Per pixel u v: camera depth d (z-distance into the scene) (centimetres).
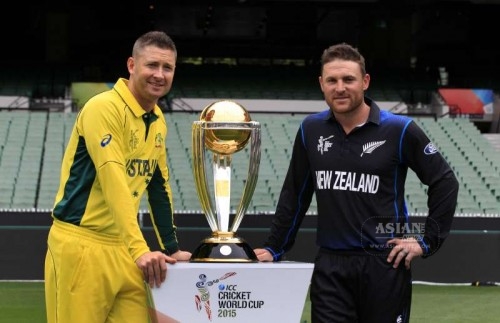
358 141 502
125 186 465
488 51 4134
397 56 3550
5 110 2633
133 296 492
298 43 3953
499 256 1498
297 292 432
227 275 429
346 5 3569
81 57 3922
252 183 480
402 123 500
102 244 485
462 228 1619
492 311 1192
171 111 2652
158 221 535
